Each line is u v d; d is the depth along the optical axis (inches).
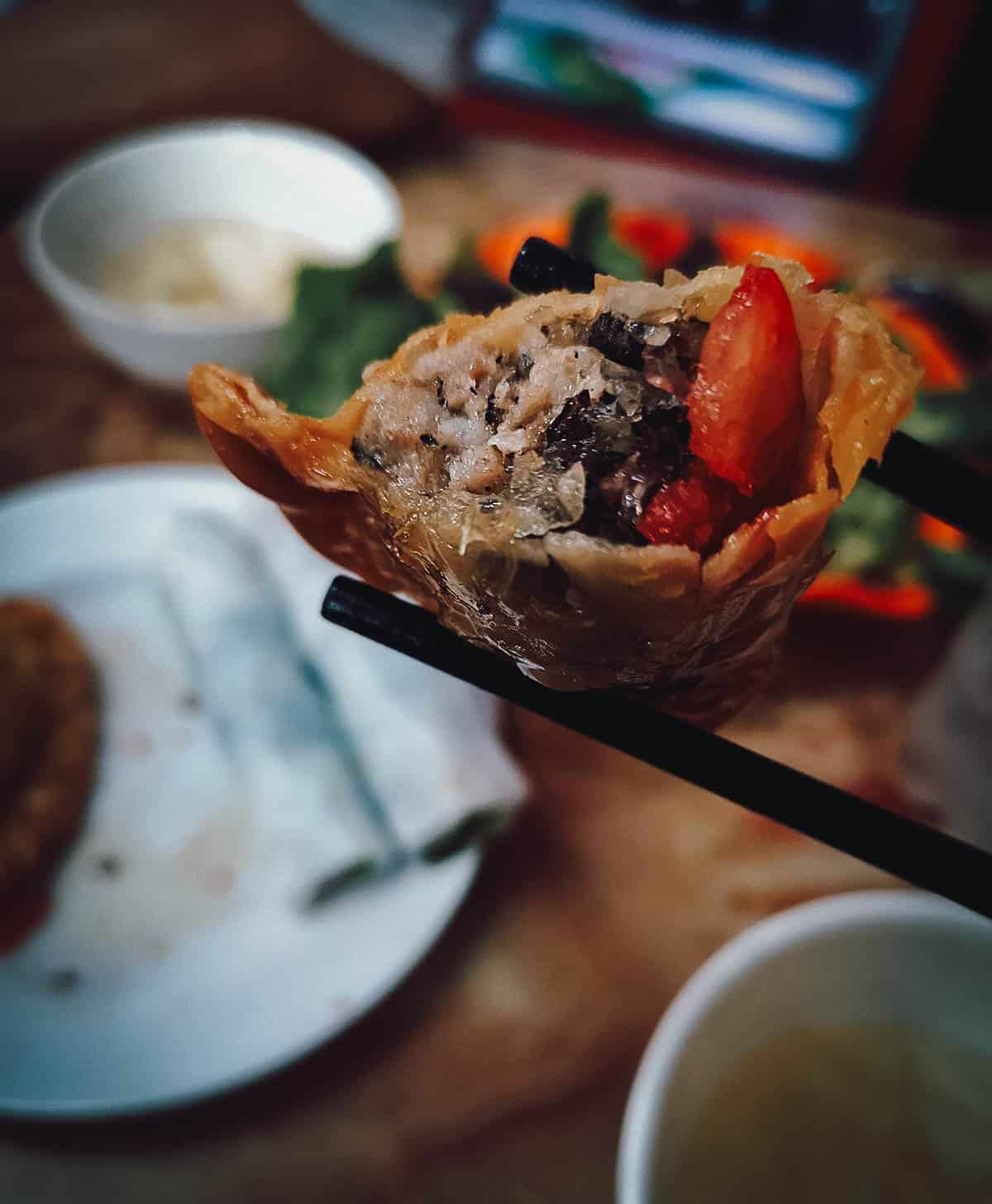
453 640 4.3
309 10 21.7
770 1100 6.6
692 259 12.7
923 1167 6.5
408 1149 8.0
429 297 12.1
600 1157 8.0
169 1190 7.8
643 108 19.6
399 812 9.1
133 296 13.8
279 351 11.6
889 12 18.0
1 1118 8.0
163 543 11.7
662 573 3.7
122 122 17.0
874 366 4.0
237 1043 8.0
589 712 4.3
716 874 9.5
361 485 4.1
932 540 10.9
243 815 9.7
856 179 19.4
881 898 6.7
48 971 8.7
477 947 9.0
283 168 14.7
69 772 9.7
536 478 4.1
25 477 12.6
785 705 10.6
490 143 17.6
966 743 9.1
